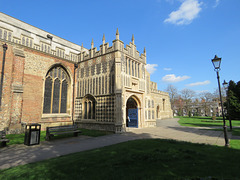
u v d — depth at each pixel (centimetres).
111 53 1544
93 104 1658
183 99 6184
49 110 1633
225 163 491
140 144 796
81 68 1862
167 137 1102
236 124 2197
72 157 602
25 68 1426
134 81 1700
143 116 1786
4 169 505
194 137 1086
